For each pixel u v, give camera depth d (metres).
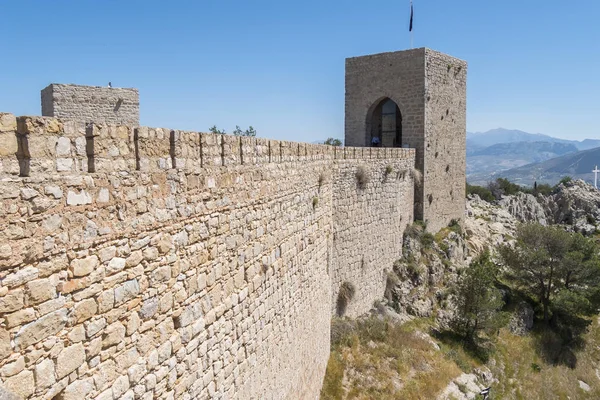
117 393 5.20
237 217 8.10
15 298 4.04
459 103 32.09
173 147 6.19
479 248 35.06
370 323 21.39
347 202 20.88
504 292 32.34
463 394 19.53
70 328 4.59
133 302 5.45
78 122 4.75
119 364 5.24
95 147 4.88
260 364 9.20
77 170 4.71
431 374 19.69
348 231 21.09
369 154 22.58
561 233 34.28
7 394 3.64
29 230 4.14
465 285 25.80
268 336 9.64
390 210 24.98
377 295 24.03
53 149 4.43
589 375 27.89
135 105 19.66
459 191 33.41
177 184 6.27
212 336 7.25
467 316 25.02
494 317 25.30
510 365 25.38
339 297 20.73
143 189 5.59
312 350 13.59
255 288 8.92
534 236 34.72
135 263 5.47
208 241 7.11
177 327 6.32
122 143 5.29
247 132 24.61
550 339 29.95
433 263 27.44
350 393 16.33
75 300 4.63
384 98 30.41
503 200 54.78
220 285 7.52
